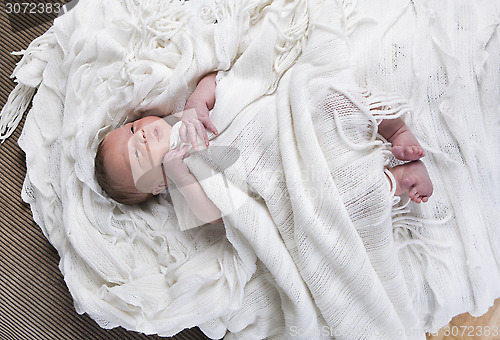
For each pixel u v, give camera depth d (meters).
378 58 1.15
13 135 1.46
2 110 1.44
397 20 1.18
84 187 1.22
